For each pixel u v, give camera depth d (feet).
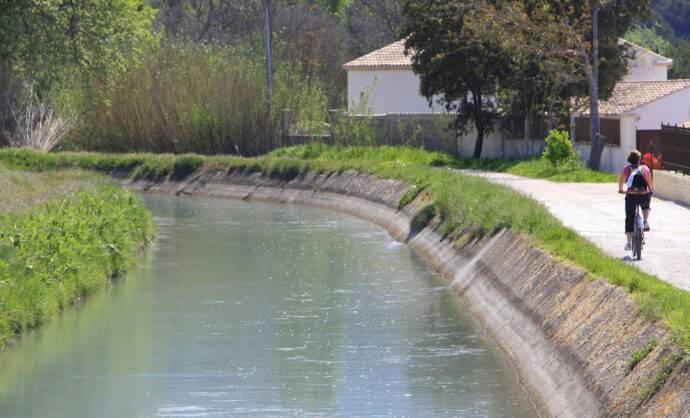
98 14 227.40
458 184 141.18
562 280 69.51
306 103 250.57
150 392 63.72
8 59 237.86
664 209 108.68
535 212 96.78
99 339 79.20
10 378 67.67
